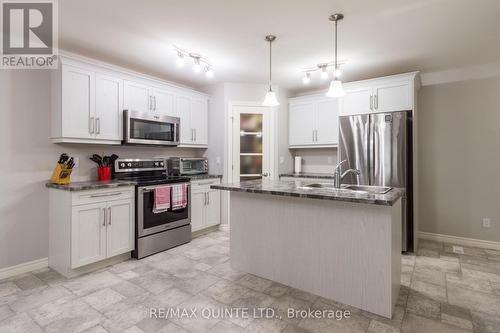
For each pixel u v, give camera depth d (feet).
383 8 7.30
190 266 9.63
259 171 14.80
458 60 11.10
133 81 11.16
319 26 8.32
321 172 15.67
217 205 14.20
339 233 7.18
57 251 9.23
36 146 9.41
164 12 7.54
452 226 12.40
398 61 11.21
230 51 10.25
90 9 7.39
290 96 15.97
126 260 10.19
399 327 6.23
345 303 7.15
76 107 9.45
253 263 8.87
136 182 10.32
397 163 11.12
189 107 13.67
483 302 7.29
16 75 8.97
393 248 6.71
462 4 7.07
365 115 11.80
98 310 6.89
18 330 6.12
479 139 11.82
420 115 12.90
